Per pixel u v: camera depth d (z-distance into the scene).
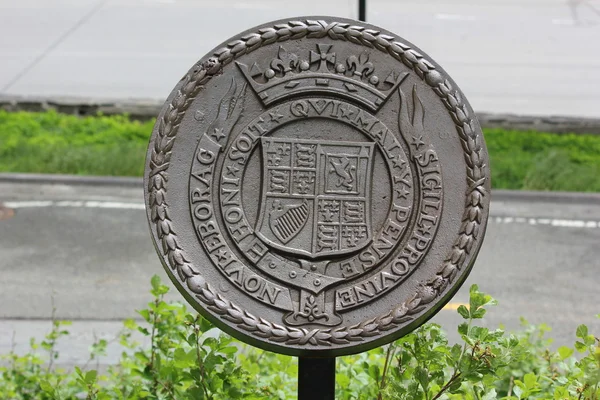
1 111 13.09
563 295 7.96
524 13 16.72
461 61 14.77
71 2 16.95
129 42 15.49
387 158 3.37
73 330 6.64
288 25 3.47
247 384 3.79
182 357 3.46
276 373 4.26
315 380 3.33
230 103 3.41
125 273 8.16
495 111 13.26
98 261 8.48
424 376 3.23
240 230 3.29
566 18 16.28
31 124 12.70
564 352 3.67
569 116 12.88
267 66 3.44
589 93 13.92
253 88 3.41
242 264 3.26
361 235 3.31
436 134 3.38
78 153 11.67
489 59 14.94
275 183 3.33
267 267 3.26
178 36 15.66
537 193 10.99
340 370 4.44
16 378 4.75
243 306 3.21
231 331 3.20
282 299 3.22
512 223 10.13
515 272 8.55
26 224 9.53
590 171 11.59
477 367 3.23
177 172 3.35
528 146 12.27
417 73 3.43
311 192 3.33
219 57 3.43
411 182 3.35
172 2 16.62
